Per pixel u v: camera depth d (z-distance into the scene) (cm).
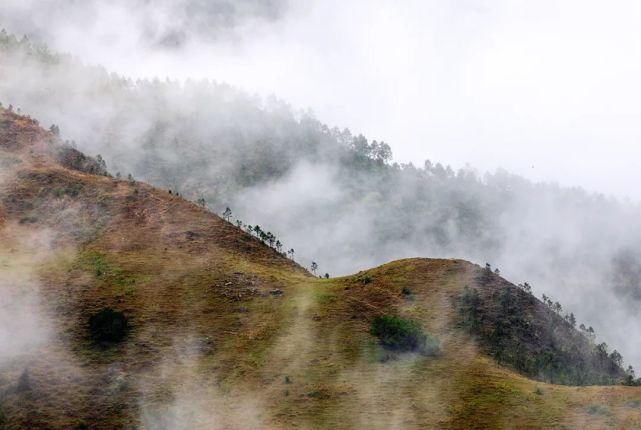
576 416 5191
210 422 5288
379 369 6456
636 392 5644
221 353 6762
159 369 6247
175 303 7856
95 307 7388
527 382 6306
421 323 7969
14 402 5159
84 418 5162
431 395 5847
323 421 5328
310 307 8050
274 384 6081
